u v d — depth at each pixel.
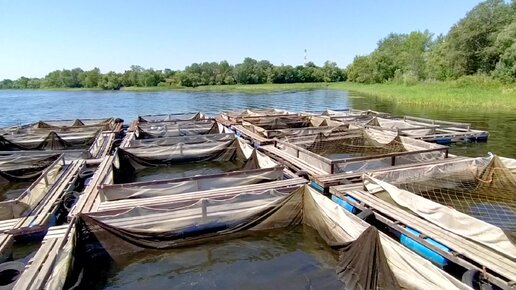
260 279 5.18
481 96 30.06
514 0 40.53
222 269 5.51
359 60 77.69
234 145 12.95
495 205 7.51
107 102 45.22
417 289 4.27
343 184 8.20
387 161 9.70
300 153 10.59
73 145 15.23
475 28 40.66
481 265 4.63
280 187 7.68
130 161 11.73
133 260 5.86
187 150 12.49
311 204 6.79
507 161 8.56
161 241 6.25
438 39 70.69
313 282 5.04
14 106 40.69
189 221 6.46
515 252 4.68
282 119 18.17
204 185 7.95
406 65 59.56
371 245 4.81
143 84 87.94
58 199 7.71
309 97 48.44
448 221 5.62
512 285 4.17
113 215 6.14
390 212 6.38
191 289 4.99
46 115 30.69
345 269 5.20
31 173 10.59
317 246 6.22
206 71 93.81
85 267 5.53
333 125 16.14
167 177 11.10
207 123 17.20
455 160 9.35
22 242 6.21
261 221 6.81
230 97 51.12
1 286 4.59
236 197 6.75
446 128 15.95
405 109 27.56
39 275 4.52
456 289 3.80
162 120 18.67
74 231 5.50
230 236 6.65
